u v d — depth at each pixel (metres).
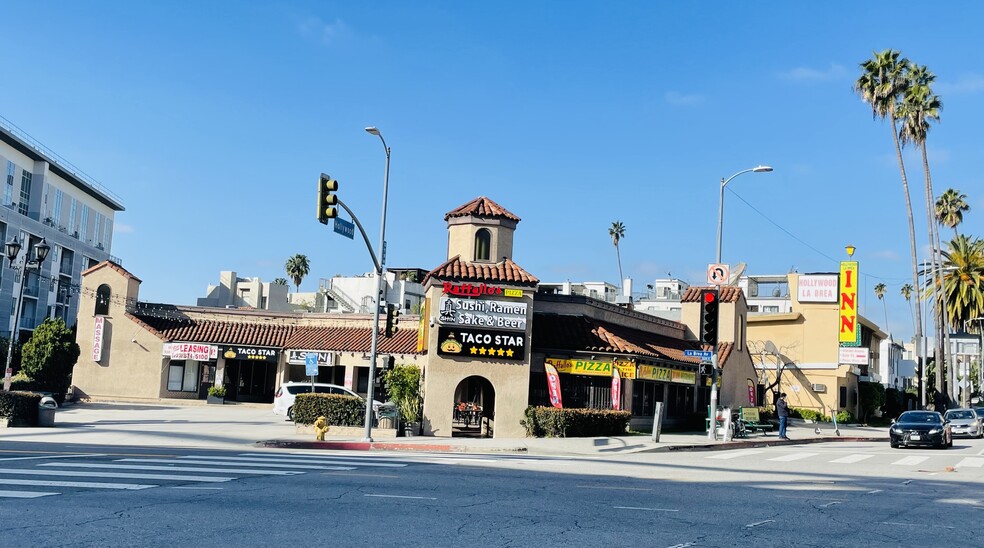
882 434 42.16
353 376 45.59
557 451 24.89
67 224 79.06
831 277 52.69
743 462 22.22
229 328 47.62
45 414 28.64
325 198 22.19
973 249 61.09
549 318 33.56
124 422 31.78
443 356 29.75
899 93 53.75
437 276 30.00
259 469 15.78
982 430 40.47
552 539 9.34
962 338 76.31
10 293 66.94
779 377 50.41
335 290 86.00
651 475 17.42
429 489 13.45
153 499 11.44
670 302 83.00
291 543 8.71
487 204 33.19
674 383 37.78
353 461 18.41
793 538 9.93
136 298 47.19
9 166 68.94
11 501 10.88
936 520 11.77
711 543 9.42
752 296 86.62
